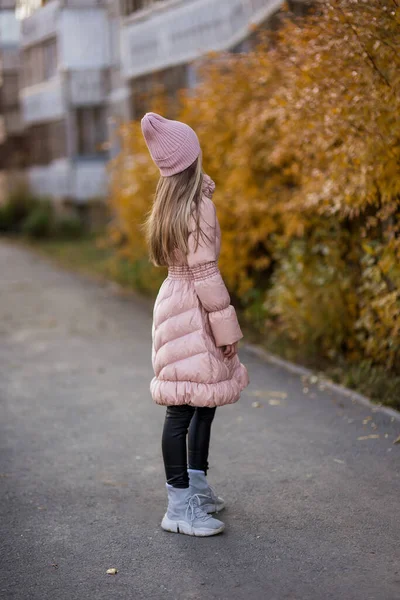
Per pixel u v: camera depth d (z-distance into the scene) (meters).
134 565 3.38
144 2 18.81
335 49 5.12
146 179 10.34
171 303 3.54
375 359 6.11
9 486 4.38
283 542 3.53
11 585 3.24
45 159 30.06
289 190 7.55
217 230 3.49
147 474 4.50
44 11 28.41
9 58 35.41
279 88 6.46
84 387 6.61
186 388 3.48
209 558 3.41
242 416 5.51
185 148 3.46
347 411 5.44
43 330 9.55
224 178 8.54
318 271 6.71
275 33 6.68
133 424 5.49
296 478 4.30
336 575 3.20
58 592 3.17
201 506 3.81
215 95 8.32
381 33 4.76
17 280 15.19
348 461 4.52
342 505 3.91
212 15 15.11
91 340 8.76
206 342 3.49
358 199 5.39
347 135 5.25
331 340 6.73
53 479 4.47
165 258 3.57
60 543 3.63
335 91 5.16
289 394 5.99
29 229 26.33
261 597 3.05
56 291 13.27
